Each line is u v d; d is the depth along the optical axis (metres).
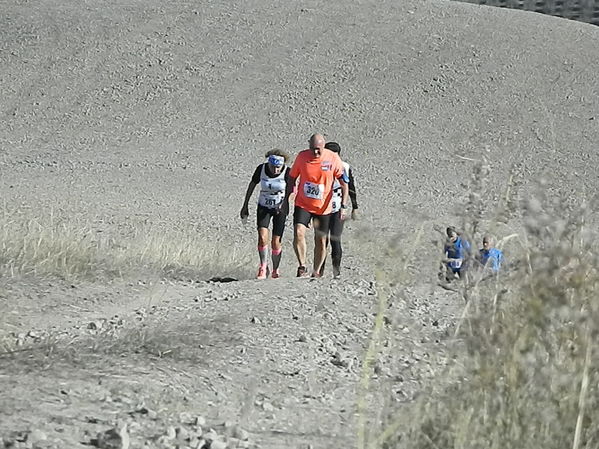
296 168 40.22
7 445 13.57
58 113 162.00
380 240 13.93
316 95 167.00
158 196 110.94
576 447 12.02
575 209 12.55
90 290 32.41
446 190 123.31
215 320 26.08
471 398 13.28
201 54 183.00
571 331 12.34
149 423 15.81
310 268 50.12
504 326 12.69
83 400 16.78
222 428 16.09
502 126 151.12
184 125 157.75
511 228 13.07
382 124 155.25
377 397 17.25
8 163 134.50
